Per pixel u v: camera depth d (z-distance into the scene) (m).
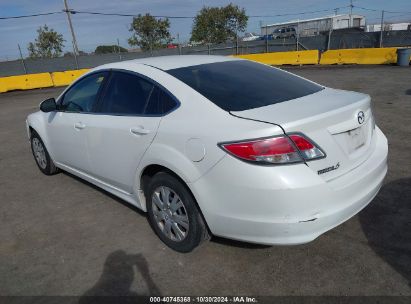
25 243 3.46
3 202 4.42
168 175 2.96
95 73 3.95
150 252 3.17
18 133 8.30
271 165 2.36
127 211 3.96
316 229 2.44
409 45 19.41
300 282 2.69
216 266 2.92
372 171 2.77
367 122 2.96
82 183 4.84
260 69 3.62
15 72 22.42
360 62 17.77
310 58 19.44
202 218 2.85
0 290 2.80
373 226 3.34
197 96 2.87
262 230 2.47
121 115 3.43
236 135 2.45
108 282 2.83
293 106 2.71
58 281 2.88
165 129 2.91
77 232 3.60
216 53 25.88
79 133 3.93
